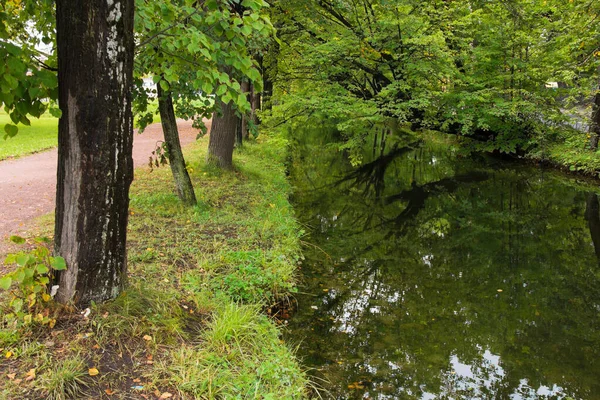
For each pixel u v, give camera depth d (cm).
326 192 1423
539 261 924
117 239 395
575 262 923
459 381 488
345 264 814
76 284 379
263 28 384
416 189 1552
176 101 761
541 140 1812
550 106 1772
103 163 366
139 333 383
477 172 1828
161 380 340
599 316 681
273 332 481
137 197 888
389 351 534
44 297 359
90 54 340
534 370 528
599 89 1549
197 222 786
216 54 396
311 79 1367
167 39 400
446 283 788
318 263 797
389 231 1079
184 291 520
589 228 1155
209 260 622
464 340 583
